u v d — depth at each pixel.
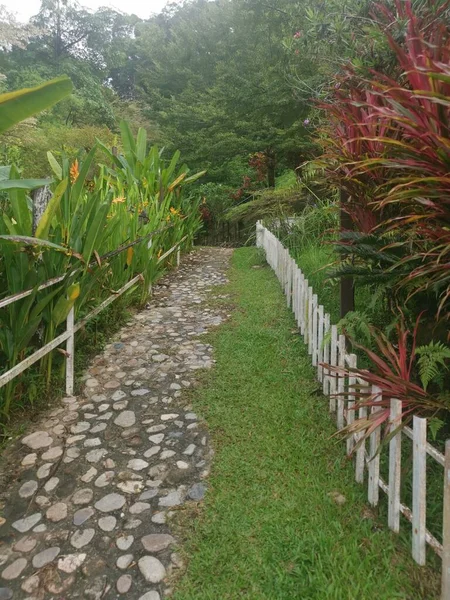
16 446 2.83
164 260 7.69
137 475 2.52
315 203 7.73
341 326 2.77
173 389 3.50
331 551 1.90
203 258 9.52
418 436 1.81
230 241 13.94
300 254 6.30
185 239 9.58
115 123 20.31
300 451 2.60
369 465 2.14
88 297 4.21
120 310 5.14
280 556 1.90
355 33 3.12
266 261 7.98
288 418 2.95
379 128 2.47
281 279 6.11
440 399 2.15
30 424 3.07
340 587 1.72
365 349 2.37
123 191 6.57
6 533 2.15
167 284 7.14
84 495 2.38
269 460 2.54
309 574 1.78
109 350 4.30
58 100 2.35
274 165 13.83
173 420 3.06
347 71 2.74
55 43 29.17
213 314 5.37
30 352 3.35
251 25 10.45
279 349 4.04
